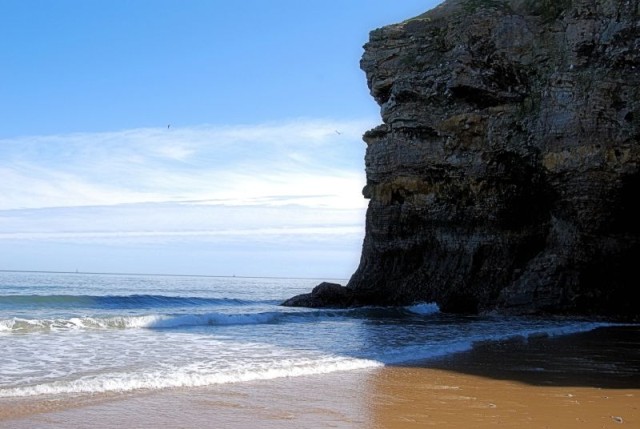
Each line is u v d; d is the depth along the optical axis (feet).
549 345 65.98
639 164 102.58
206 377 42.78
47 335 66.13
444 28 126.21
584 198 105.09
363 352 58.13
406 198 124.67
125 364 48.21
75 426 30.01
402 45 129.39
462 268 117.29
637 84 104.42
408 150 123.24
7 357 50.52
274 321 93.50
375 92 132.67
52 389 37.58
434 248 122.42
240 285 357.20
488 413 34.27
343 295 126.21
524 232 113.70
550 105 109.70
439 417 33.24
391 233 126.82
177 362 49.96
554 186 108.88
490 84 116.16
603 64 107.34
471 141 116.98
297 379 43.98
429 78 122.31
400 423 31.91
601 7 108.99
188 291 228.02
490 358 55.88
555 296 104.27
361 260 133.69
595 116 104.88
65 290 193.26
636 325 95.04
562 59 112.16
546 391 40.88
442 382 43.68
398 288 123.85
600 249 105.09
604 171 103.86
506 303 107.45
